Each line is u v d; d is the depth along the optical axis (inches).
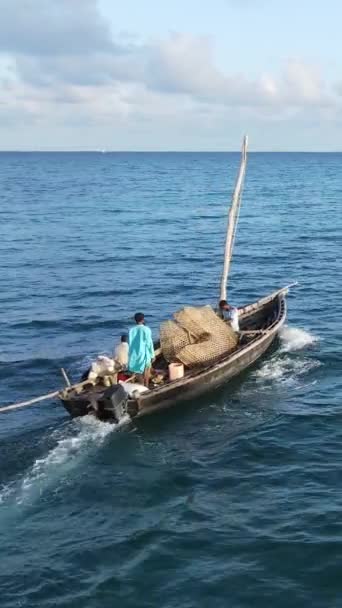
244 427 619.8
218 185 4633.4
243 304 1162.0
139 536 450.6
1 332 967.0
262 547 434.6
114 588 398.9
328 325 957.8
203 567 417.1
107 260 1603.1
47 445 583.2
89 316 1061.8
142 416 635.5
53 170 7490.2
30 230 2178.9
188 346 702.5
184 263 1560.0
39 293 1238.3
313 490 504.7
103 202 3245.6
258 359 791.1
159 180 5324.8
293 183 4783.5
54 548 438.3
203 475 532.7
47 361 824.9
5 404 690.2
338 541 437.1
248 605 382.3
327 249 1726.1
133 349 651.5
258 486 514.3
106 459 557.6
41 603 386.3
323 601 384.5
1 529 458.6
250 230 2142.0
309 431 609.3
